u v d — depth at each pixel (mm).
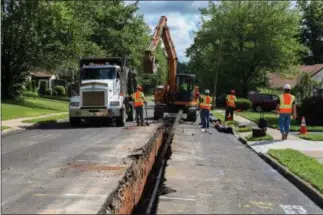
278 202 8875
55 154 13836
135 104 25156
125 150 14508
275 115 36656
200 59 69375
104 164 11984
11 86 41031
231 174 11453
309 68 69062
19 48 39750
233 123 27047
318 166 11984
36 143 16703
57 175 10539
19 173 10805
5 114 28781
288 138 19016
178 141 17984
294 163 12406
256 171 12031
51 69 42281
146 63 22984
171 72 29656
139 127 24016
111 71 25188
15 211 7539
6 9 38938
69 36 39938
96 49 48531
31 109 34812
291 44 62500
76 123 24953
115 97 24719
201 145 17156
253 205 8547
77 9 44562
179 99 29609
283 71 62031
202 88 70250
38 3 38344
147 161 13523
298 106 27625
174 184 10055
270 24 60875
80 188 9180
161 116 29750
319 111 26844
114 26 61188
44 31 39406
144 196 9938
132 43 61375
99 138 18281
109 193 8711
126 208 8586
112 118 25172
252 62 60938
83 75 25281
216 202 8625
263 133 19016
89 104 24500
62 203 8031
